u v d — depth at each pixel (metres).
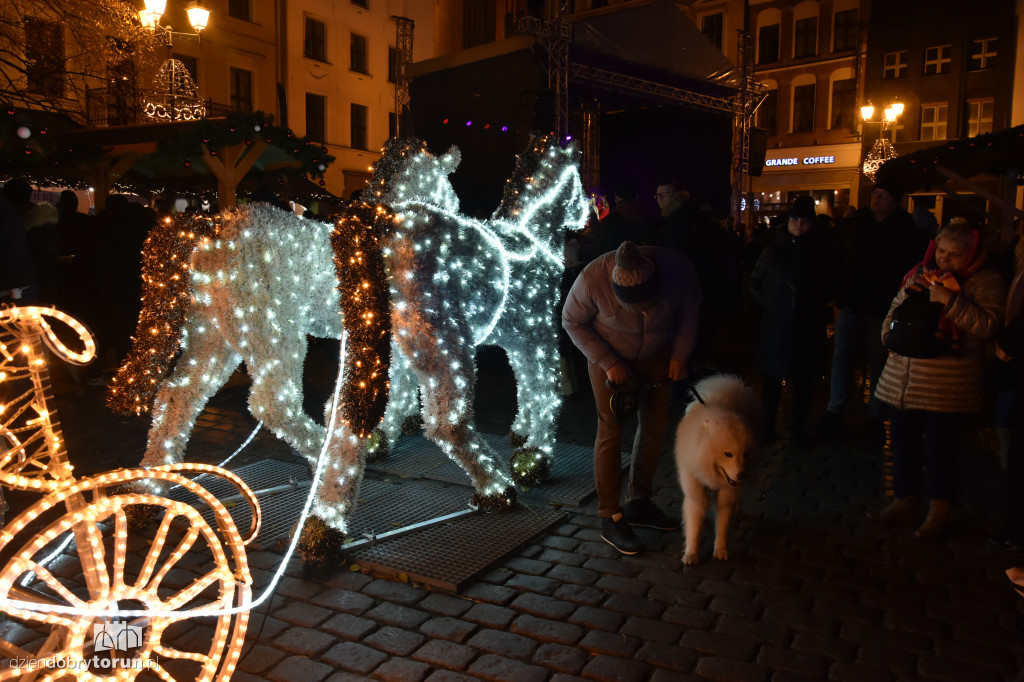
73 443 5.82
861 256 5.72
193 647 3.08
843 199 30.53
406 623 3.28
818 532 4.32
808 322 5.74
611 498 4.11
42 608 1.84
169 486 4.33
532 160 5.06
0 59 14.52
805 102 31.20
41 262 7.43
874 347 5.95
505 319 4.84
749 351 10.67
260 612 3.36
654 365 4.13
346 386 3.83
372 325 3.82
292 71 28.78
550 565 3.87
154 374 4.13
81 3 14.62
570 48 13.34
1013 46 26.02
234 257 4.03
